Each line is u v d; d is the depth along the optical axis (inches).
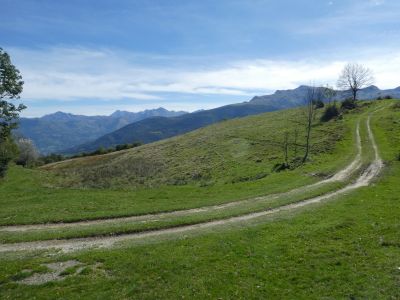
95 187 2308.1
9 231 1058.1
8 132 1838.1
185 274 717.3
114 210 1295.5
